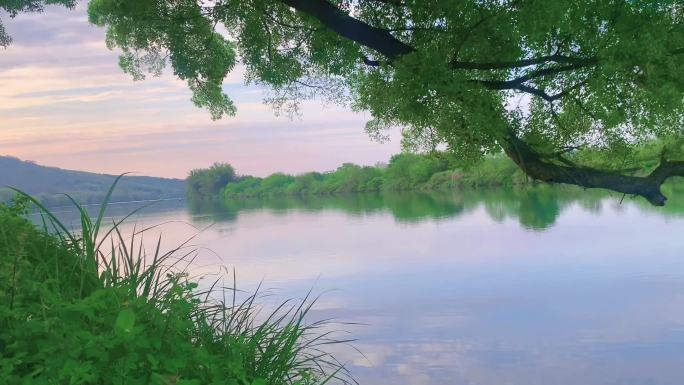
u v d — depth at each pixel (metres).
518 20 6.92
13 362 1.91
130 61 13.53
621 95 7.72
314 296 16.67
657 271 17.78
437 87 7.18
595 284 16.78
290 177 108.75
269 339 3.29
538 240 26.55
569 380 9.41
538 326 12.70
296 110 11.41
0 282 2.46
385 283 18.69
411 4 8.23
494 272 19.77
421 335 12.30
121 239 3.19
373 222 40.53
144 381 1.98
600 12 7.24
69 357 1.90
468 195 60.00
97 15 13.36
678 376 9.27
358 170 92.50
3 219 3.13
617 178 7.29
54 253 3.23
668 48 7.16
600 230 28.42
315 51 10.59
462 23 7.54
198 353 2.30
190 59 12.10
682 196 40.12
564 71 8.30
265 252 26.67
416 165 74.62
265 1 10.30
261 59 11.21
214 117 13.70
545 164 7.68
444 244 27.47
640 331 11.92
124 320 1.95
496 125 7.40
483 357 10.70
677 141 7.91
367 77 9.74
